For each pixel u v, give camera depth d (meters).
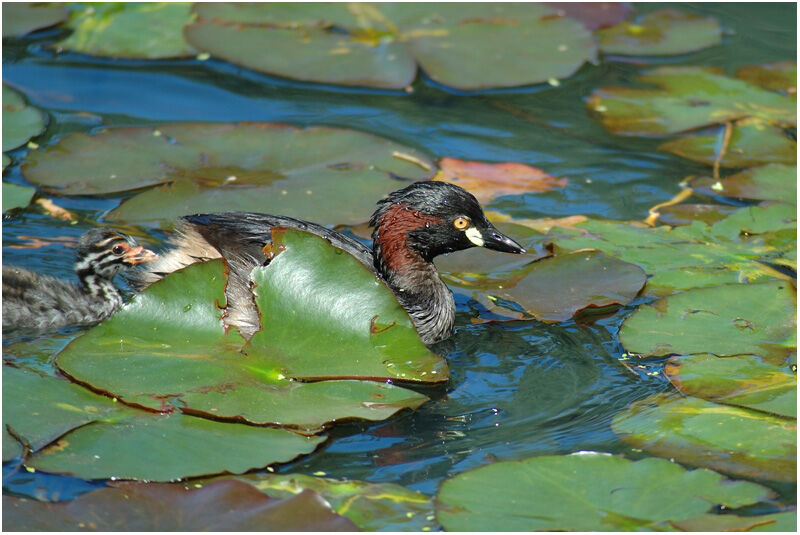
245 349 10.69
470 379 11.38
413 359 10.98
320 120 17.25
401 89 18.41
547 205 15.13
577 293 12.88
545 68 18.64
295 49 18.77
